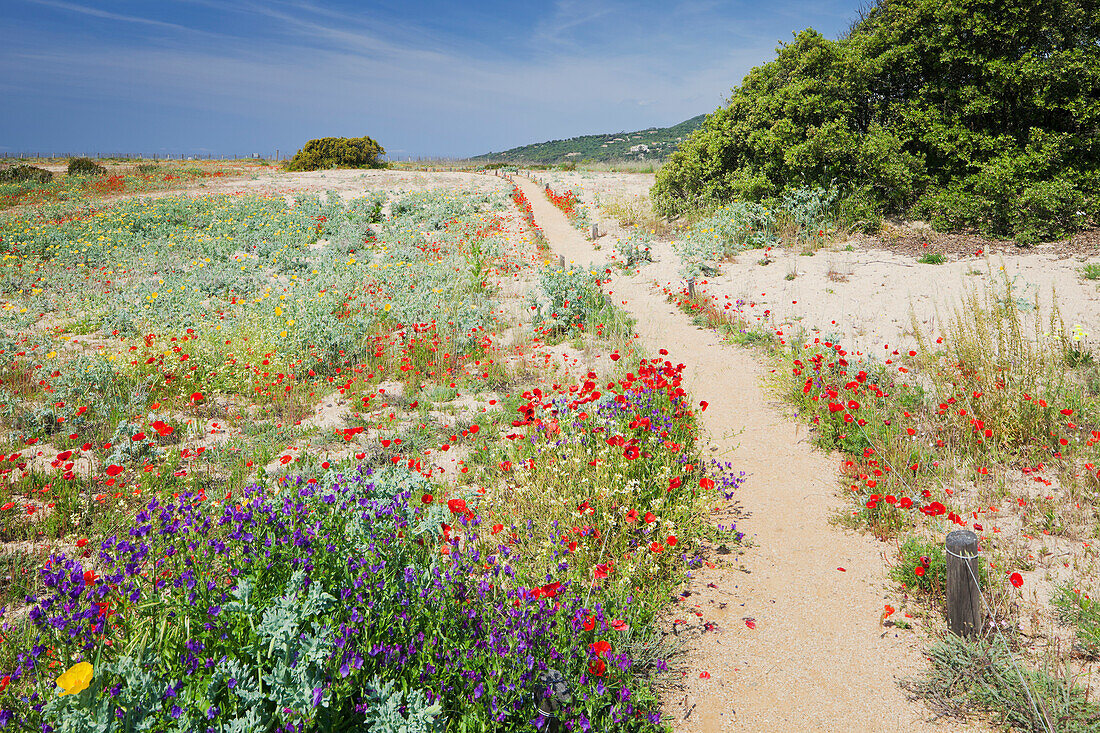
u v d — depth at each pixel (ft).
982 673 11.43
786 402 25.35
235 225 68.64
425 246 58.34
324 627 8.78
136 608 10.33
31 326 37.45
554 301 35.53
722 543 16.55
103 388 25.98
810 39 52.70
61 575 10.81
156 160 194.80
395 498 13.23
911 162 46.88
